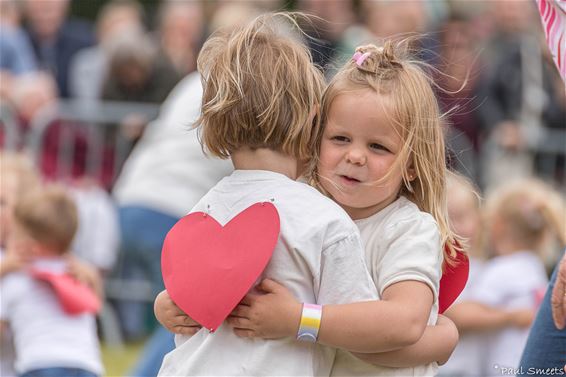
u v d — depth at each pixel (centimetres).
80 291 1577
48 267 1592
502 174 2567
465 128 2531
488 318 1808
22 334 1548
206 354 900
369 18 2569
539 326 1066
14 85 2617
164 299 938
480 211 1966
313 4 2662
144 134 2534
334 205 902
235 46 916
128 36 2697
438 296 961
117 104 2566
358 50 956
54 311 1562
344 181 924
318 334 871
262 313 874
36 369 1527
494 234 1948
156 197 1944
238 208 908
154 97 2598
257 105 895
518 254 1914
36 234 1598
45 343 1538
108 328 2412
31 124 2519
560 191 2602
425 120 933
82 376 1546
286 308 870
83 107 2550
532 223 1919
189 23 2811
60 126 2531
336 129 923
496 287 1831
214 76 916
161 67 2623
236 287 880
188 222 939
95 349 1589
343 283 880
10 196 1727
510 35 2670
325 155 930
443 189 959
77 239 2380
